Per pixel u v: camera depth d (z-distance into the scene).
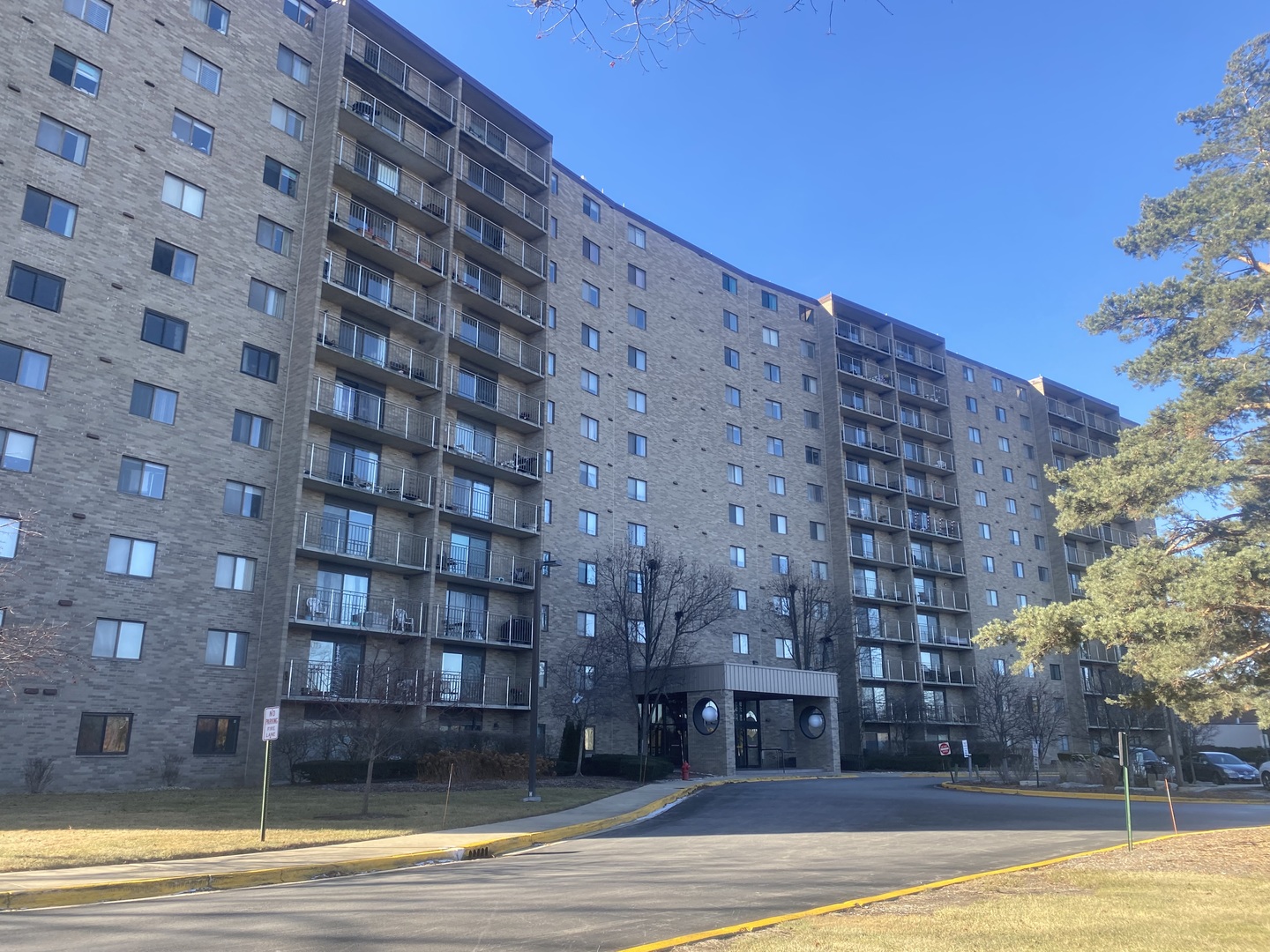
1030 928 7.74
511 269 40.31
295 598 28.94
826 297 58.06
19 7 25.84
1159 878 10.66
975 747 52.62
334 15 34.16
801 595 49.84
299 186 32.19
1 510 23.48
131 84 28.09
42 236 25.36
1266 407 19.92
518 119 41.72
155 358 27.31
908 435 61.97
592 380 44.16
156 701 25.78
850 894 10.55
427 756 28.92
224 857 13.62
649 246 49.25
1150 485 19.31
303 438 29.38
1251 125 22.19
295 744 26.72
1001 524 66.12
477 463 36.34
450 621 35.19
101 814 18.62
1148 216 23.22
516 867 13.41
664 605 40.62
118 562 25.61
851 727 49.72
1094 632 17.86
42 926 9.01
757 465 51.53
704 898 10.32
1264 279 20.20
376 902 10.32
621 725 41.09
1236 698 16.89
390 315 33.38
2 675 18.86
